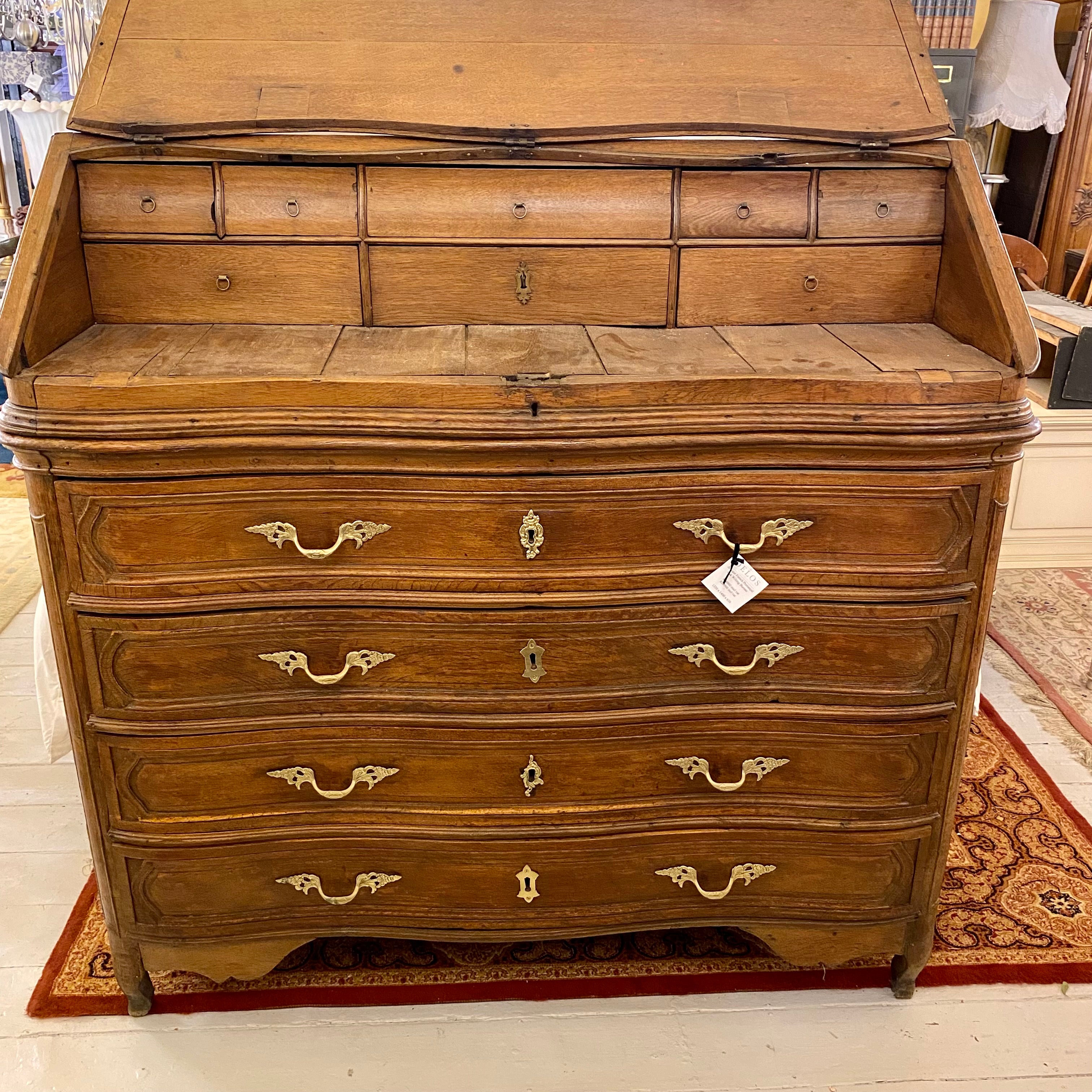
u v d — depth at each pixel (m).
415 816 1.76
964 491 1.61
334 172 1.70
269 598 1.61
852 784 1.79
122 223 1.68
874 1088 1.76
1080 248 3.96
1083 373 3.30
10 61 5.10
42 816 2.39
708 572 1.64
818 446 1.55
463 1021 1.88
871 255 1.77
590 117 1.71
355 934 1.85
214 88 1.70
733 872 1.83
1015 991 1.96
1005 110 3.46
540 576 1.62
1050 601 3.39
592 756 1.75
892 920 1.88
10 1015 1.88
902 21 1.84
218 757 1.70
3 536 3.86
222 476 1.53
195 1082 1.75
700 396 1.52
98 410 1.47
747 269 1.76
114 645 1.62
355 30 1.75
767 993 1.95
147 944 1.81
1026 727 2.77
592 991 1.94
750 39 1.80
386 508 1.57
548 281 1.75
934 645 1.70
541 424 1.50
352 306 1.74
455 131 1.69
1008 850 2.31
